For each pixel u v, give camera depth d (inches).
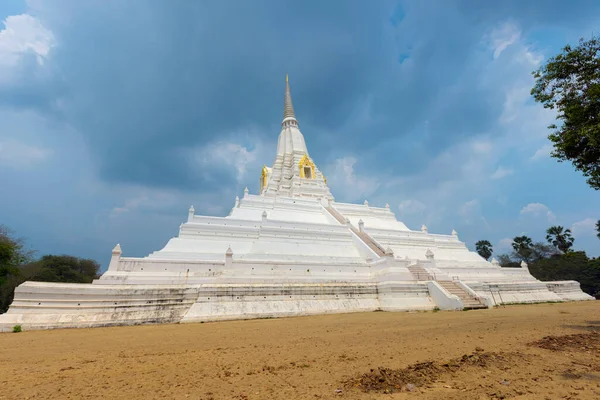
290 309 904.9
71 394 238.1
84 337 551.2
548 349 350.9
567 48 538.9
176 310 809.5
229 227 1318.9
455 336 457.4
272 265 1073.5
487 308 994.1
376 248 1398.9
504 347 369.1
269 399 220.5
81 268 2235.5
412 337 461.4
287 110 3078.2
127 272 924.0
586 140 515.8
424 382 248.2
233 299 868.6
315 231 1402.6
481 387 231.1
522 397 209.3
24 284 718.5
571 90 539.5
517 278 1569.9
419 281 1066.1
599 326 509.7
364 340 449.7
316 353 369.7
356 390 232.7
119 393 239.8
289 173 2596.0
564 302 1369.3
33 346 460.4
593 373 258.5
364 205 2140.7
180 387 252.4
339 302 984.3
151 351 406.6
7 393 241.6
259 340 481.1
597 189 542.9
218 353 385.7
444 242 1814.7
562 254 2721.5
